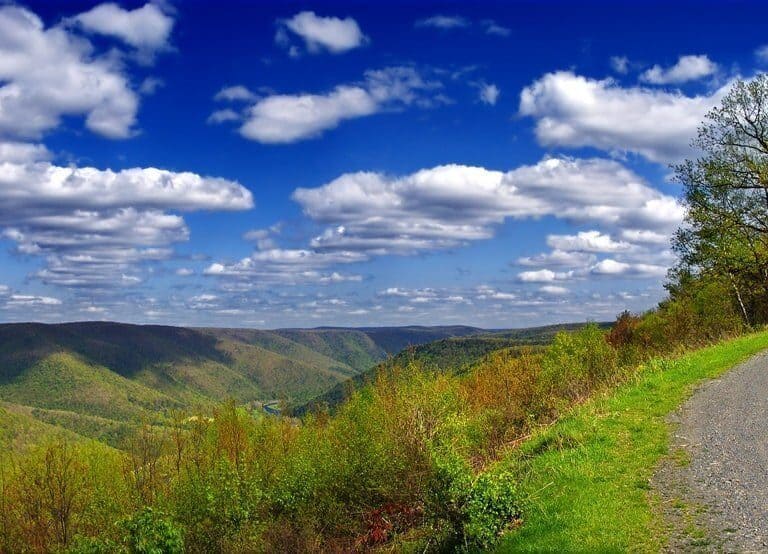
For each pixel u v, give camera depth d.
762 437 12.45
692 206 35.59
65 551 13.30
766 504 9.20
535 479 12.68
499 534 10.62
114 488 17.27
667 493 10.35
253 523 15.35
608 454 12.92
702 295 32.88
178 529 12.97
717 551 7.99
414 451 15.98
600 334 27.23
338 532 16.09
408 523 15.12
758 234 34.41
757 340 24.30
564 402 20.66
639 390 18.28
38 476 16.48
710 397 16.30
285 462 18.97
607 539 8.98
